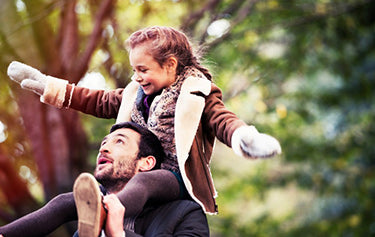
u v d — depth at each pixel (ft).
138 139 11.54
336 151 45.52
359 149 45.37
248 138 10.25
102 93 13.01
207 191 11.78
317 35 40.63
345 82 44.06
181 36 12.00
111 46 30.89
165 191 11.18
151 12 35.86
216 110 11.69
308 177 45.91
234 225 46.70
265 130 44.34
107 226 9.87
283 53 41.68
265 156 10.17
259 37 40.68
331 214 45.85
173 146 11.76
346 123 45.55
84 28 32.96
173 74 11.87
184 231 11.14
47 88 12.51
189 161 11.67
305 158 45.65
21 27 27.09
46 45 27.81
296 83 45.03
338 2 39.14
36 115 27.12
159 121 11.78
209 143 12.10
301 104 44.52
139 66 11.64
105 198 10.07
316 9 38.96
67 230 24.56
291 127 46.65
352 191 44.52
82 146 28.02
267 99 43.68
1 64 27.25
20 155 30.42
